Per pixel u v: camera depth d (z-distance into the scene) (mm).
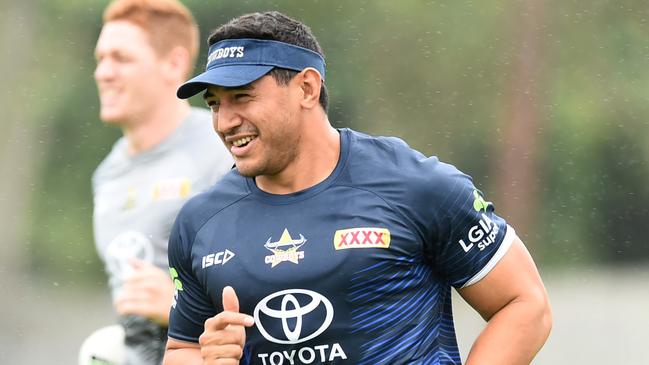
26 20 57906
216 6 55750
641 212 63500
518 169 64250
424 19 64688
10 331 44531
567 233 62688
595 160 65125
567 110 65188
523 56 65625
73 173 55250
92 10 58250
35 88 56844
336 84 62969
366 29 63562
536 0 66250
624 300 50875
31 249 53094
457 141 64688
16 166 55094
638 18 66500
